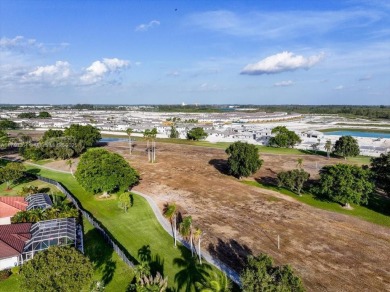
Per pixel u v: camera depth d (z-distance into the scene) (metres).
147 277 41.69
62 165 117.06
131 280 43.41
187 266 47.31
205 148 161.38
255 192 86.38
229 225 63.28
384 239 58.31
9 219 62.75
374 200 80.94
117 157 79.81
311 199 80.56
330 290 42.16
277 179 91.62
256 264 34.12
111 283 42.69
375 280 44.78
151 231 59.84
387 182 75.50
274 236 58.53
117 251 50.38
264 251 52.62
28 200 68.12
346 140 134.38
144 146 165.25
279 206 75.12
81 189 86.00
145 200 77.94
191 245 53.44
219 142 182.12
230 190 88.00
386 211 73.38
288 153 148.12
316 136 193.75
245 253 51.72
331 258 50.81
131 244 54.41
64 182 93.38
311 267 47.91
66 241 50.03
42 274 32.88
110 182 74.38
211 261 48.81
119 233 58.72
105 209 71.12
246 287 32.19
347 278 45.09
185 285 42.41
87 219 64.19
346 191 72.56
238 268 46.78
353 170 75.19
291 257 50.81
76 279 33.62
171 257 50.03
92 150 81.19
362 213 71.62
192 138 188.75
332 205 76.38
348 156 135.88
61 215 59.44
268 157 137.38
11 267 45.69
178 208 72.88
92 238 55.75
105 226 61.62
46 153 124.38
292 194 84.62
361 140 181.25
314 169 114.12
